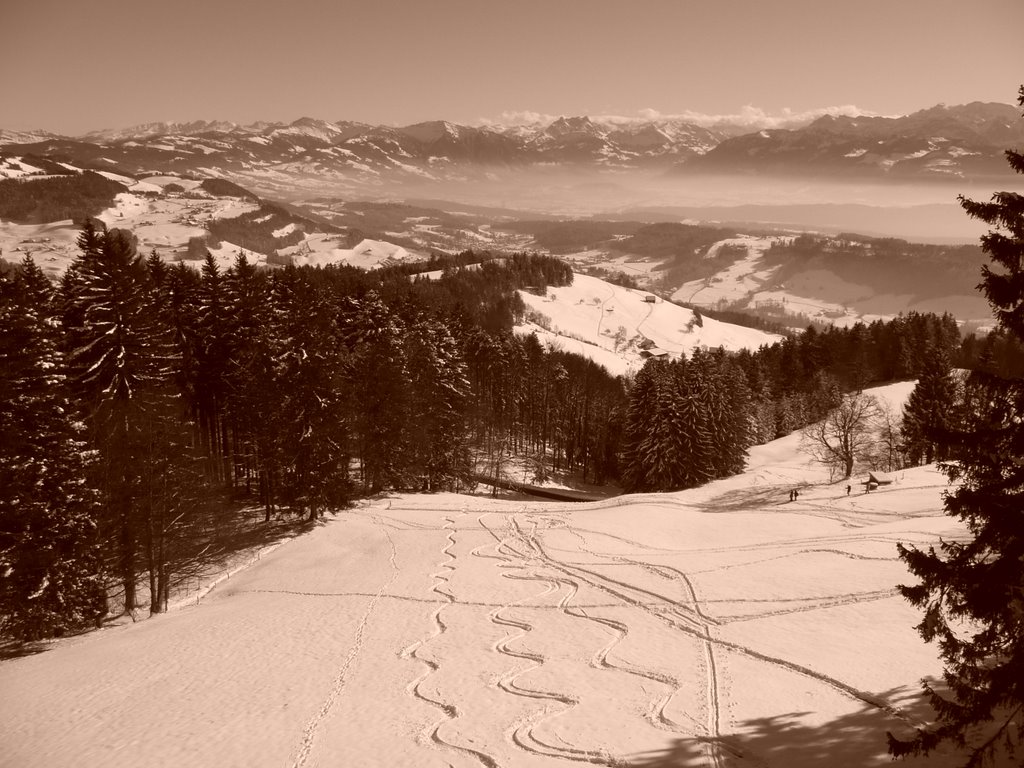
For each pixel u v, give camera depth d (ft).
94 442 128.16
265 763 69.41
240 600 134.31
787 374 399.03
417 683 88.63
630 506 205.36
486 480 278.05
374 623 113.91
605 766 67.31
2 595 108.47
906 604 106.63
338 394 180.45
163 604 134.82
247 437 181.37
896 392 350.02
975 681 53.98
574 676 88.84
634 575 135.03
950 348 380.78
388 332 232.73
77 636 118.62
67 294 152.97
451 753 70.38
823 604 110.42
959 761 62.13
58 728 79.87
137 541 127.65
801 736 70.03
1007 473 53.62
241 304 185.37
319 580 143.23
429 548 162.30
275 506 188.44
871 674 82.94
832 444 279.49
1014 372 53.88
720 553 150.51
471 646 101.35
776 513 189.78
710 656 93.25
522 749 70.79
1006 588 51.52
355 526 180.24
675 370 302.66
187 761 70.38
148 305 156.97
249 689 88.58
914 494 194.90
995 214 50.42
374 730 75.87
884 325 423.23
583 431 332.19
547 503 216.33
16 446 110.11
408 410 217.56
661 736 72.02
